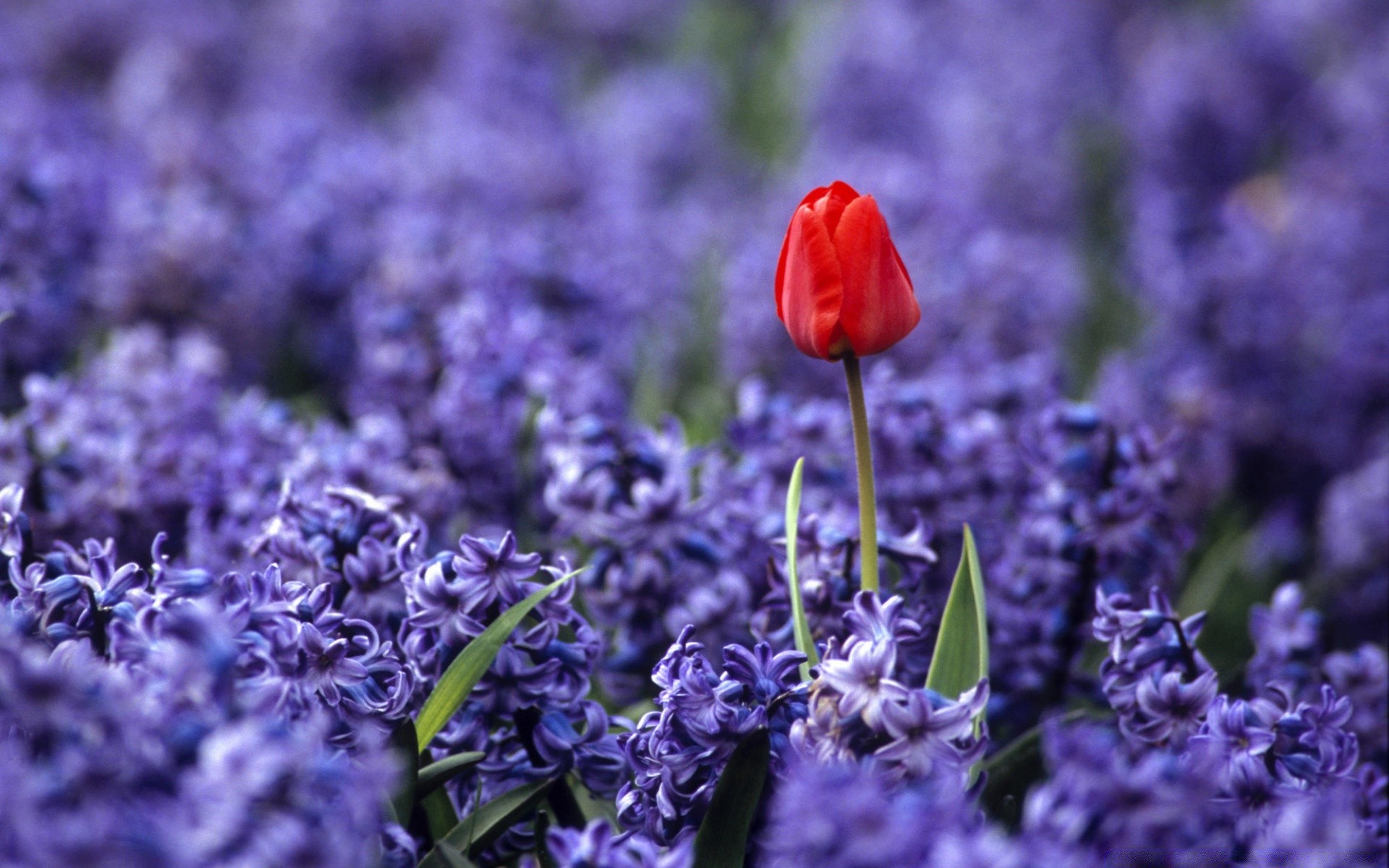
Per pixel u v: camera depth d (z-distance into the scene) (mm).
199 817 1285
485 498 1761
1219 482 2141
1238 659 1949
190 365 1821
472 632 1445
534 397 1824
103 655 1417
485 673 1454
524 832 1460
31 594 1424
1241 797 1395
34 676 1302
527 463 1767
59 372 1908
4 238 1868
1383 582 1976
